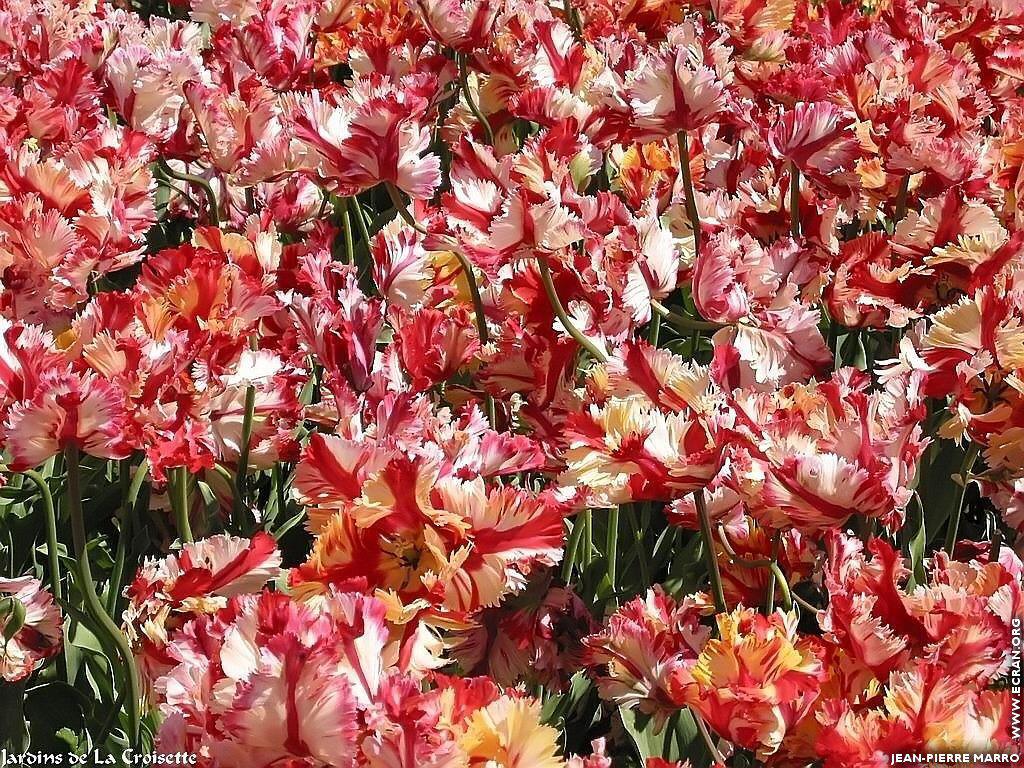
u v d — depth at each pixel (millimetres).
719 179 2477
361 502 1235
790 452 1360
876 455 1380
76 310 1914
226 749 990
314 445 1302
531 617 1547
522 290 1852
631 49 2408
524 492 1269
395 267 1935
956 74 2424
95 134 2055
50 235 1770
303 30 2799
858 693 1228
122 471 1906
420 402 1537
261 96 2297
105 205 1883
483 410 1914
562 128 1990
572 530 1784
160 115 2340
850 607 1204
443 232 1791
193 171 2736
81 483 2170
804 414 1486
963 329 1592
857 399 1389
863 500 1347
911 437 1401
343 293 1634
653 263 1810
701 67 1945
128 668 1489
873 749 1106
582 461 1395
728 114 2525
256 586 1464
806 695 1182
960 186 2164
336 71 3805
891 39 2633
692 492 1437
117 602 1890
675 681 1215
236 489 1733
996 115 2809
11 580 1538
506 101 2746
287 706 963
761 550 1578
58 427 1353
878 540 1267
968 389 1622
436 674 1123
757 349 1856
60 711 1764
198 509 1886
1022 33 2820
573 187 1876
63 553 2023
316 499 1319
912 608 1240
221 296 1620
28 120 2227
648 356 1519
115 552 2094
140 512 2033
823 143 2098
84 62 2453
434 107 2852
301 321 1631
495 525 1260
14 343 1365
